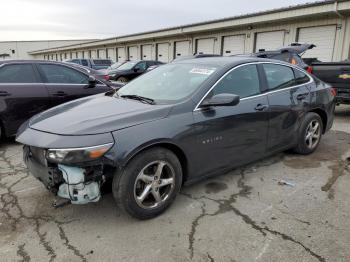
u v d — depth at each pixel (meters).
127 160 2.78
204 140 3.32
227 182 3.91
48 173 2.81
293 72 4.64
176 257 2.55
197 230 2.91
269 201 3.45
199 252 2.61
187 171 3.29
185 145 3.16
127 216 3.14
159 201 3.11
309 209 3.27
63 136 2.75
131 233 2.87
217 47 21.33
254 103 3.84
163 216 3.14
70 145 2.66
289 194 3.61
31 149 3.02
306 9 14.89
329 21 15.03
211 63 3.91
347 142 5.71
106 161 2.70
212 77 3.55
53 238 2.79
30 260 2.51
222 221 3.05
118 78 16.42
